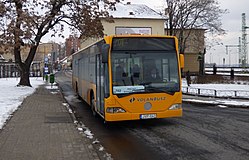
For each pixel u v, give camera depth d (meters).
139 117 9.70
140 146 7.91
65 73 77.12
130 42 9.84
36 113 12.66
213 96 21.08
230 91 21.75
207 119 11.99
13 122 10.52
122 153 7.30
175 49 10.20
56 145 7.43
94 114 12.52
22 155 6.59
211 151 7.33
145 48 9.94
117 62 9.70
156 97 9.83
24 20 21.80
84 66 15.70
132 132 9.66
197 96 22.12
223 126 10.48
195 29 47.59
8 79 45.31
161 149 7.59
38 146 7.34
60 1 24.94
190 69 56.00
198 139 8.57
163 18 50.78
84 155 6.57
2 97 18.59
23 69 27.55
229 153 7.14
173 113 9.98
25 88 25.86
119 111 9.60
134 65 9.80
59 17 26.22
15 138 8.16
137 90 9.71
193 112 14.08
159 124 10.93
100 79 10.80
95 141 8.31
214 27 46.34
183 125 10.68
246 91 20.98
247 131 9.62
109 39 9.76
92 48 12.68
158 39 10.04
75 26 26.17
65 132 8.93
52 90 25.59
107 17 26.36
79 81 18.42
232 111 14.46
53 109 13.98
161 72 9.97
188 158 6.80
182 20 45.88
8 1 23.08
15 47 23.02
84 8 25.38
